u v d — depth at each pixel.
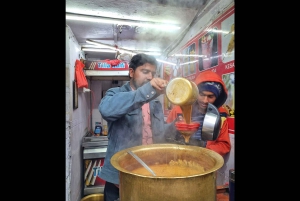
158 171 0.86
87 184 1.47
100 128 1.58
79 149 1.50
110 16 1.24
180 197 0.59
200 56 1.27
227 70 1.07
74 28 1.37
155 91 0.96
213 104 1.13
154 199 0.59
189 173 0.85
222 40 1.11
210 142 1.12
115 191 1.15
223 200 0.99
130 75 1.13
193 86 0.88
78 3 1.14
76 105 1.42
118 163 0.71
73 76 1.40
